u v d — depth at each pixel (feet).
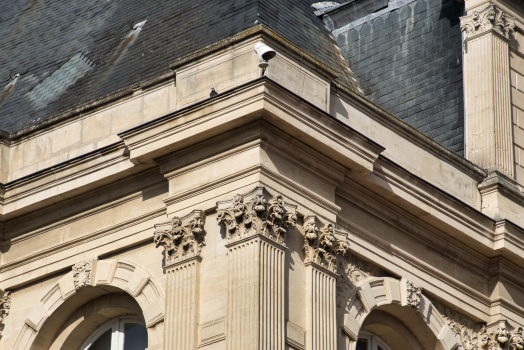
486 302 216.95
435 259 211.41
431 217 206.90
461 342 211.41
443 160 215.51
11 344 206.90
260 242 180.34
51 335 206.69
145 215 198.29
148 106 203.21
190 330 182.19
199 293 185.06
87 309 205.77
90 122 209.97
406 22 245.24
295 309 183.21
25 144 216.33
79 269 202.49
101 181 202.08
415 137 211.61
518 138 230.68
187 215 189.47
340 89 202.08
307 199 190.29
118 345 204.54
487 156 222.89
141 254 197.98
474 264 217.15
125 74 220.64
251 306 176.14
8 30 279.49
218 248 186.09
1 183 210.18
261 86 182.70
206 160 190.90
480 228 213.87
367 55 246.68
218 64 195.00
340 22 250.57
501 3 237.45
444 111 232.94
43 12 276.82
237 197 183.83
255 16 210.38
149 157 194.90
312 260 187.42
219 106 186.70
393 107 239.30
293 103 186.70
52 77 243.19
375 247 201.67
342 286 194.80
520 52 238.07
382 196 202.69
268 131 186.70
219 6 220.23
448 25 239.91
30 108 236.63
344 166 195.62
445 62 237.04
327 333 184.85
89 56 240.53
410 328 207.82
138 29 235.61
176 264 188.44
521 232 217.36
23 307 209.15
